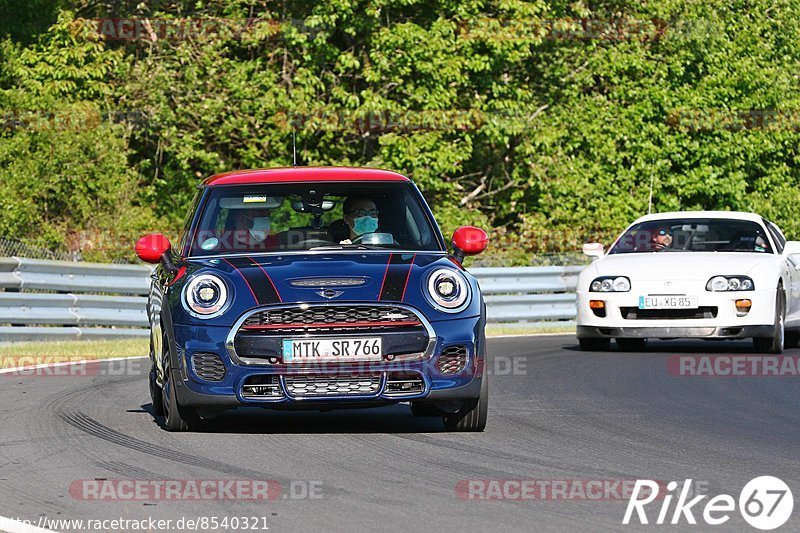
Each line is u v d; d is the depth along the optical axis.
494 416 30.83
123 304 60.97
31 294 56.00
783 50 110.12
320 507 19.94
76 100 87.12
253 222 29.81
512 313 70.38
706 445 26.30
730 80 104.69
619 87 102.06
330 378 26.31
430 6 95.50
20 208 77.75
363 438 27.03
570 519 19.08
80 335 58.81
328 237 29.64
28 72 86.56
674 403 33.66
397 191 30.70
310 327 26.31
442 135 92.31
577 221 97.69
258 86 89.31
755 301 47.53
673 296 47.75
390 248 29.39
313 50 91.00
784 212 106.12
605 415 31.09
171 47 90.44
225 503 20.27
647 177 101.69
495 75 96.00
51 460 24.30
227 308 26.62
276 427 28.78
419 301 26.72
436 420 30.08
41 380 39.34
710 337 47.62
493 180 99.31
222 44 90.69
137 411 31.69
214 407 26.70
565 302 72.19
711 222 52.75
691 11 104.56
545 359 46.94
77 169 80.69
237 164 93.12
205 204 30.47
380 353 26.30
